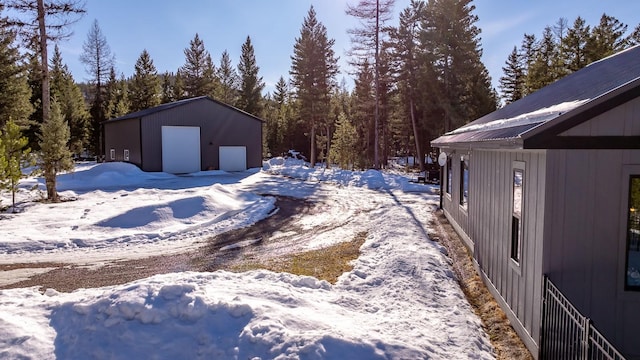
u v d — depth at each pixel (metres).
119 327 4.30
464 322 5.73
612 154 4.77
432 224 13.10
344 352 4.05
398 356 4.18
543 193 4.88
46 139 17.25
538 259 5.01
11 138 15.58
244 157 35.00
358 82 44.09
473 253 9.05
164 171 30.84
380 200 18.67
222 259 9.42
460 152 11.32
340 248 10.31
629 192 4.77
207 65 56.78
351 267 8.56
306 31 45.44
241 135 34.75
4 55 29.17
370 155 43.06
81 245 10.58
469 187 9.80
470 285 7.82
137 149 30.42
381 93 41.22
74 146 44.56
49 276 8.21
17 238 10.62
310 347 3.99
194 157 32.25
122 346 4.13
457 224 11.80
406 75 34.69
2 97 29.39
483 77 36.31
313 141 43.19
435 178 25.56
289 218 14.45
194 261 9.27
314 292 6.27
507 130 6.10
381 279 7.43
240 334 4.25
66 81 50.34
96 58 47.56
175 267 8.80
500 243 6.72
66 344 4.24
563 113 4.61
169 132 30.97
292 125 60.06
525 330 5.42
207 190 16.97
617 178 4.79
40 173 17.66
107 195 19.64
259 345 4.08
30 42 17.36
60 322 4.59
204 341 4.20
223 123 33.69
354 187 24.03
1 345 4.11
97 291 5.57
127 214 13.02
